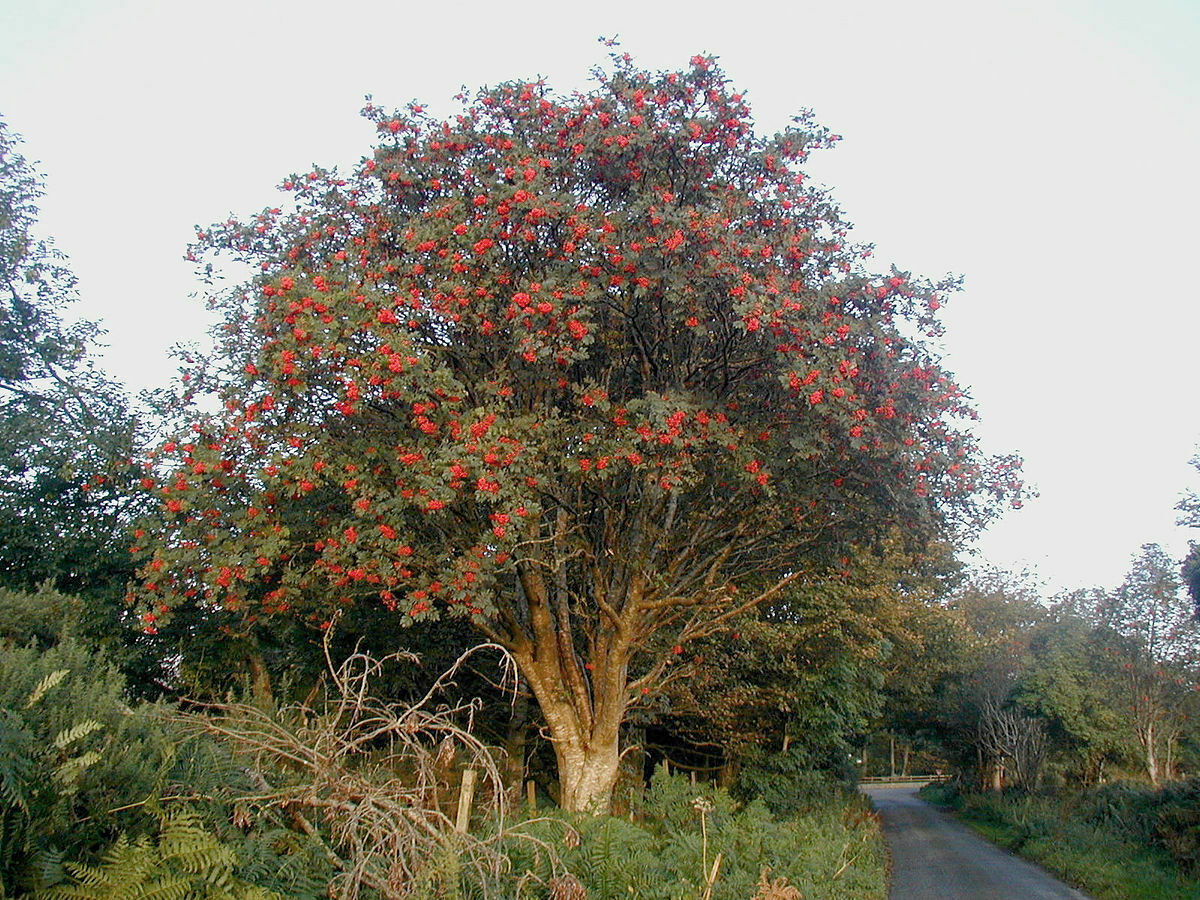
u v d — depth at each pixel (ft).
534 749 56.95
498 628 48.98
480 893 20.92
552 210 37.91
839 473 40.40
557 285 37.06
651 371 42.65
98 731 17.66
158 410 46.26
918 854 75.66
